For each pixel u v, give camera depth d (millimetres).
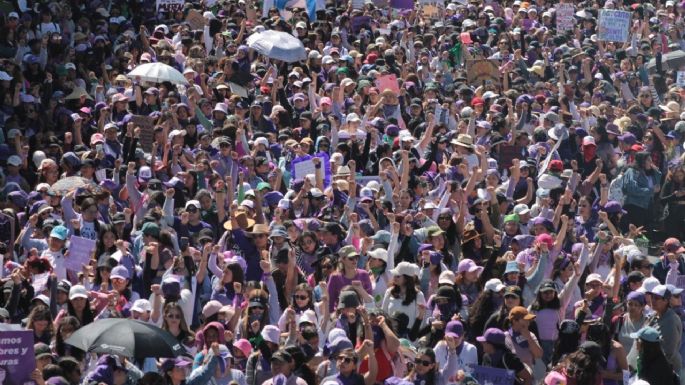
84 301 47312
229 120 70438
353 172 61000
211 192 62594
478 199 60750
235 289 49219
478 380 45156
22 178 66688
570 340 46844
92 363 44438
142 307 46969
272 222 58156
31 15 89250
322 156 66188
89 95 81000
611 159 77938
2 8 89062
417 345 48406
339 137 72562
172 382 43250
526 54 102625
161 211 56969
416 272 49531
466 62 92250
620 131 81312
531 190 68250
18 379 39812
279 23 93875
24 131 74562
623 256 54344
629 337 49062
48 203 58531
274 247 53719
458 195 60812
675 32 111688
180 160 66875
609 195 72125
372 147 71500
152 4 98000
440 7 110312
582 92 94812
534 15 111500
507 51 99938
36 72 81562
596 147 78000
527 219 61312
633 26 109562
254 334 47219
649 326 45938
